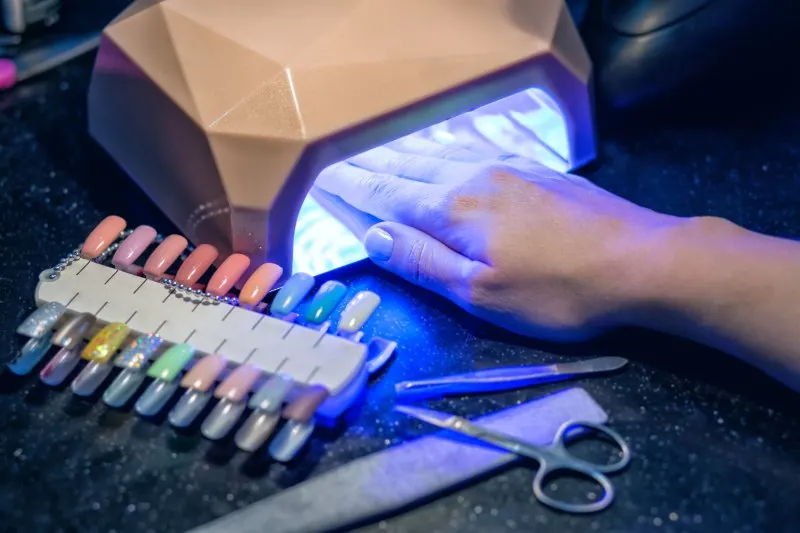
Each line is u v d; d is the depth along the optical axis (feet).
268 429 1.42
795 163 2.00
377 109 1.61
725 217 1.87
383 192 1.77
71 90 2.26
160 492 1.40
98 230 1.72
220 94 1.64
